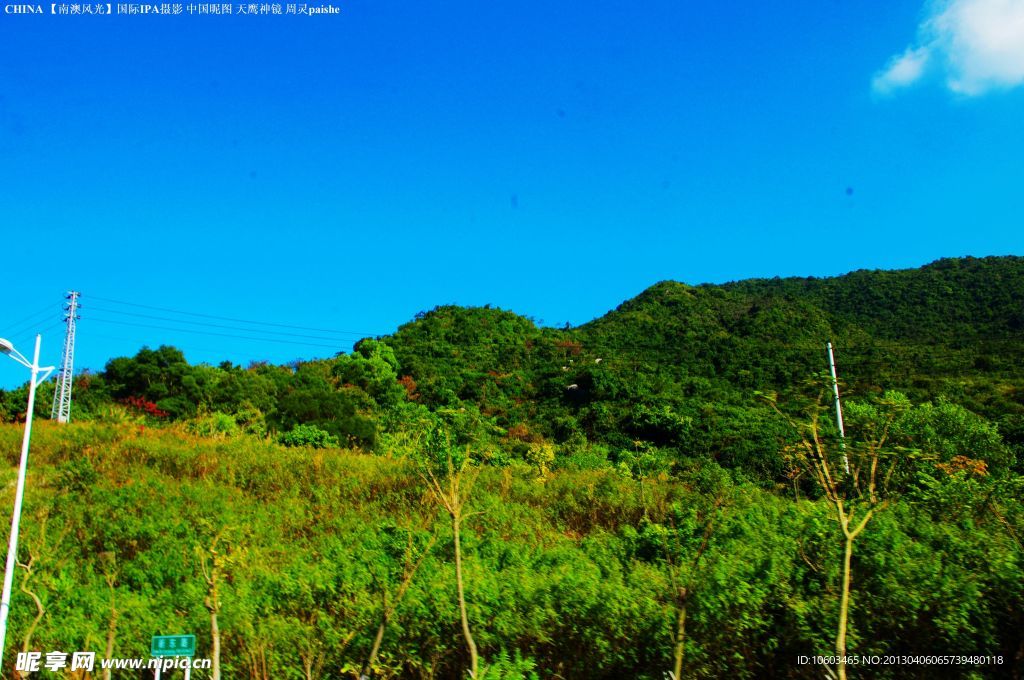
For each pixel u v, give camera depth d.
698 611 6.70
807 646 6.55
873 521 7.67
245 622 8.02
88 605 9.68
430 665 6.98
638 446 34.50
